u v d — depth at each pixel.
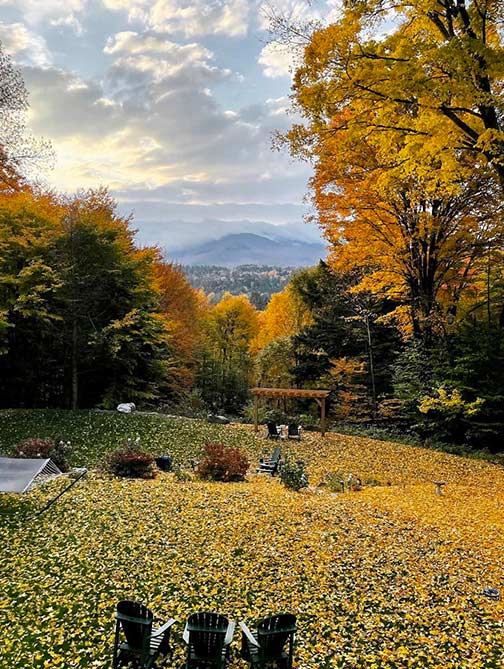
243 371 42.31
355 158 16.34
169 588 6.91
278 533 9.16
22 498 11.12
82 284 22.00
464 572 7.77
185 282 38.94
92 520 9.71
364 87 8.91
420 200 17.38
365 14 8.94
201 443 19.09
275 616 5.01
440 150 9.17
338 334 29.83
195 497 11.56
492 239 18.97
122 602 5.06
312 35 9.38
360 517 10.51
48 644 5.50
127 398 25.91
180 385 36.09
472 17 8.99
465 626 6.13
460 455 19.58
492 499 12.92
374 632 5.95
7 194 22.98
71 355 23.95
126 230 27.91
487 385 20.08
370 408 26.19
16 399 24.08
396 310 21.77
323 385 31.00
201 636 4.93
